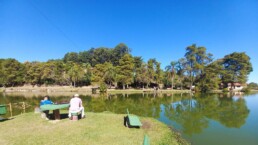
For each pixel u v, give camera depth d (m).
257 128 14.27
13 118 12.85
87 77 85.00
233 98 41.25
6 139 8.34
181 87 79.19
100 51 130.50
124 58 77.19
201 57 83.12
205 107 26.30
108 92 61.69
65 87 80.44
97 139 8.50
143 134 9.64
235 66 79.94
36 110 15.30
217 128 14.30
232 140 11.49
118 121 12.23
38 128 10.13
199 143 10.74
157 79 78.69
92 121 11.96
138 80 78.06
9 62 86.25
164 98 40.19
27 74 87.19
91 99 36.88
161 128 11.59
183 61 81.19
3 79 82.44
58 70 86.69
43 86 86.56
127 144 7.96
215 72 76.75
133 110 22.27
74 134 9.11
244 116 19.48
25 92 67.56
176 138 10.35
